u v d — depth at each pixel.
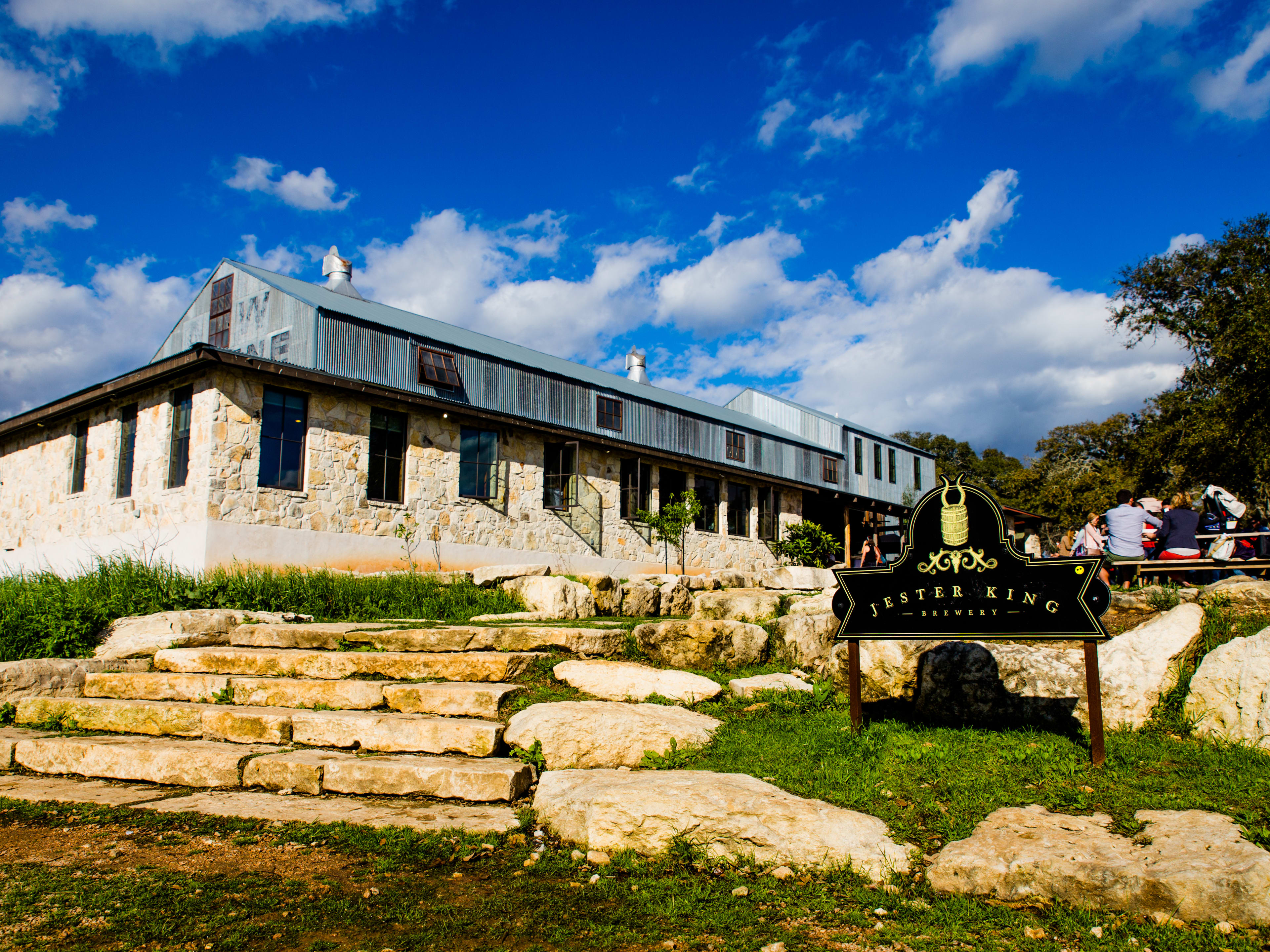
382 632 7.47
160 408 14.31
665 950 3.22
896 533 22.66
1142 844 3.67
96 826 4.60
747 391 33.50
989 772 4.62
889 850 3.93
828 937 3.32
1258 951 3.07
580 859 4.06
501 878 3.88
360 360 16.92
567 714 5.36
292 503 14.17
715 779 4.51
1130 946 3.18
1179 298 27.81
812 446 29.78
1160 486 28.89
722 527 23.88
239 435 13.59
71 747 5.88
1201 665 5.30
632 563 20.75
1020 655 5.65
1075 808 4.15
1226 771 4.45
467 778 4.91
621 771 4.85
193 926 3.36
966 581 5.11
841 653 6.22
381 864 3.98
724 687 6.32
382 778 5.05
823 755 4.92
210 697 6.75
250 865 4.00
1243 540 10.67
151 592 9.55
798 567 11.91
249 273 18.64
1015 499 41.03
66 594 9.27
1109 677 5.43
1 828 4.62
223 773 5.40
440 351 18.38
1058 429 43.62
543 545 18.58
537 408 20.34
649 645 7.12
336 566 14.66
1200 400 25.44
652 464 21.81
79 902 3.57
